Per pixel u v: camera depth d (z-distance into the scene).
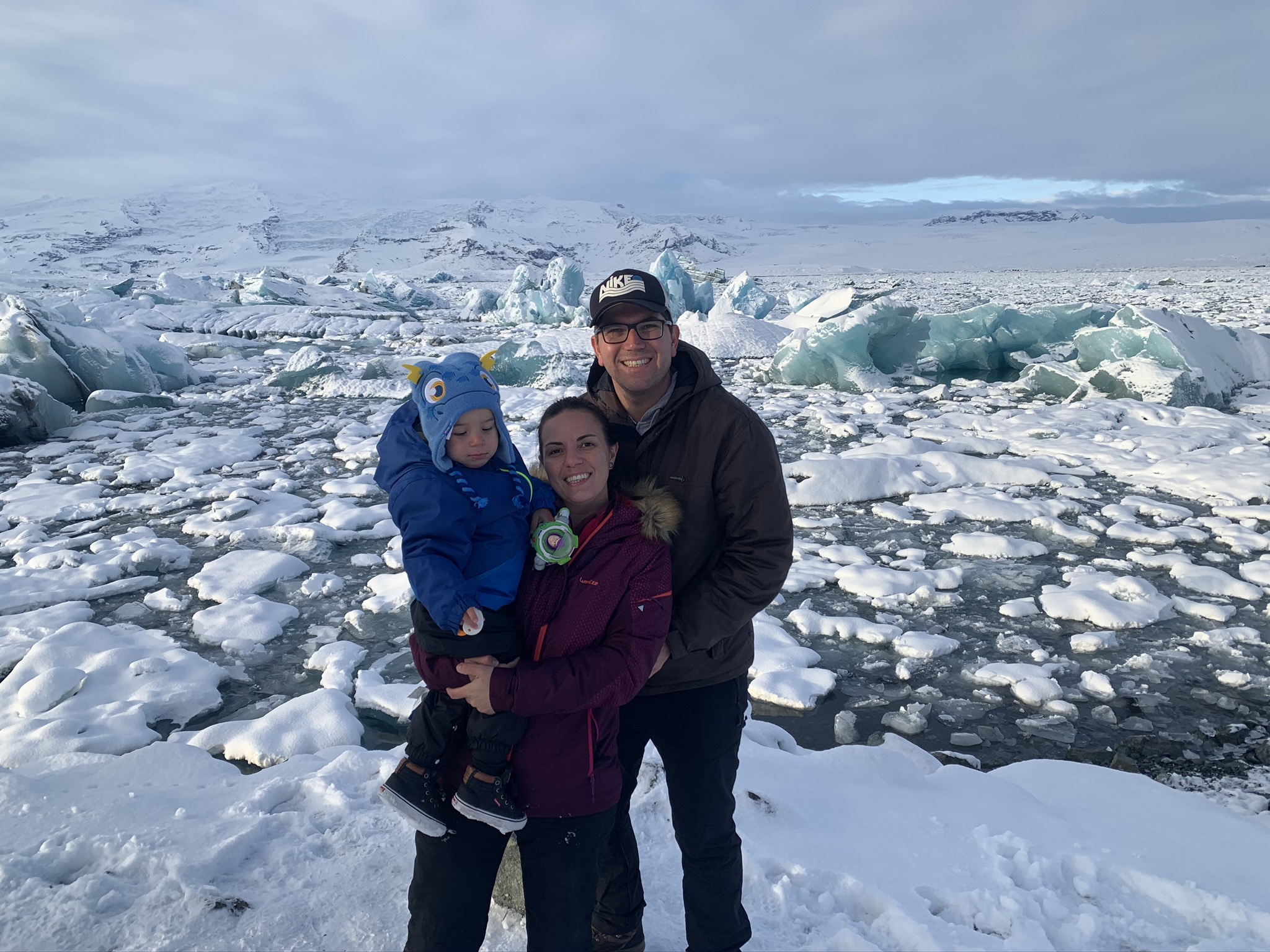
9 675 4.68
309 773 3.32
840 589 6.08
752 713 4.41
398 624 5.53
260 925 2.16
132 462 10.10
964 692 4.58
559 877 1.76
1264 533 7.04
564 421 1.79
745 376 17.30
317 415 13.80
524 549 1.78
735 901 1.98
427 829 1.69
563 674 1.66
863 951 2.12
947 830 2.73
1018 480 8.77
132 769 3.29
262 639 5.28
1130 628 5.27
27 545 7.16
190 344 23.62
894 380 16.02
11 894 2.23
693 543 1.96
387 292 43.28
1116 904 2.34
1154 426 11.12
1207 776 3.72
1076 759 3.90
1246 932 2.19
